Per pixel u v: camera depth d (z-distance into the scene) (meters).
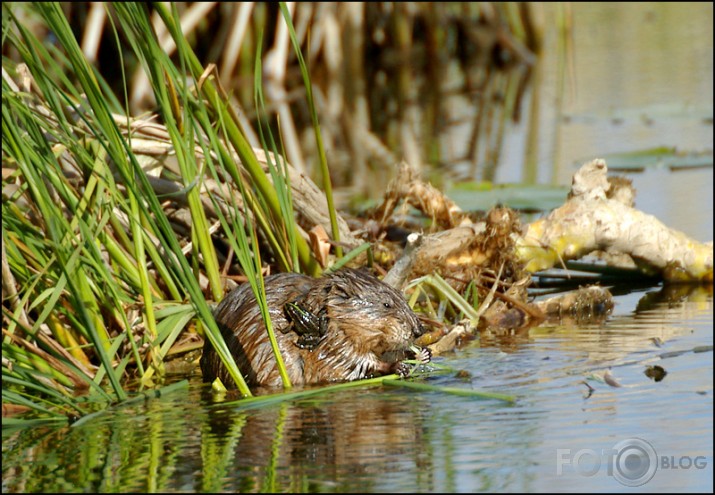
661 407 7.82
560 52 28.69
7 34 9.43
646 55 31.12
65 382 9.25
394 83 28.98
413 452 7.01
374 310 8.92
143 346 10.01
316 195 11.52
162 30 22.59
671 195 16.09
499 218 11.96
